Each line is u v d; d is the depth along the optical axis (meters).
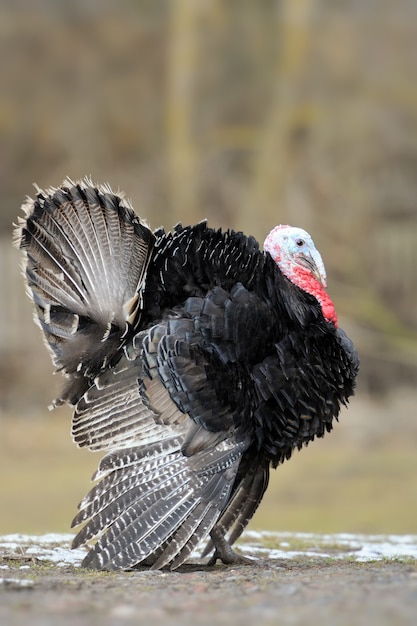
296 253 9.47
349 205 27.17
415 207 27.88
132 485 8.39
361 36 29.62
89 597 6.51
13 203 31.09
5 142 31.45
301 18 28.94
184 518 8.24
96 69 31.97
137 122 30.98
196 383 8.43
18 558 8.60
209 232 9.04
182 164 28.44
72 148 30.98
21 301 26.67
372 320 25.88
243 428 8.62
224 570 8.27
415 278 26.38
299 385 8.95
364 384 25.55
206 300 8.64
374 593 6.46
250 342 8.70
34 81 32.06
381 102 28.95
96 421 8.73
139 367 8.70
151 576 7.65
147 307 8.84
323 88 29.08
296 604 6.20
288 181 27.66
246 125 29.66
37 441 23.25
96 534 8.27
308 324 9.17
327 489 19.41
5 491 19.20
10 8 32.38
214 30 30.05
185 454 8.40
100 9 32.25
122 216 8.83
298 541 10.95
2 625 5.68
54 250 8.95
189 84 29.52
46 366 26.19
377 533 14.54
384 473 20.31
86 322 8.91
